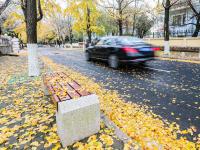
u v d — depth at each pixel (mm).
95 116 3027
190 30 28078
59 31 49438
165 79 7371
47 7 13820
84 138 2969
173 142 2975
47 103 4535
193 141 3037
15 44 25250
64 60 15156
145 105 4652
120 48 9719
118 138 2959
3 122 3559
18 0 14359
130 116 3973
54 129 3238
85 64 12328
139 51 9461
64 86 3795
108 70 9781
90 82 7125
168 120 3793
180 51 19984
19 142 2902
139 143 2844
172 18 31125
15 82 6676
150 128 3414
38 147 2766
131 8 25391
